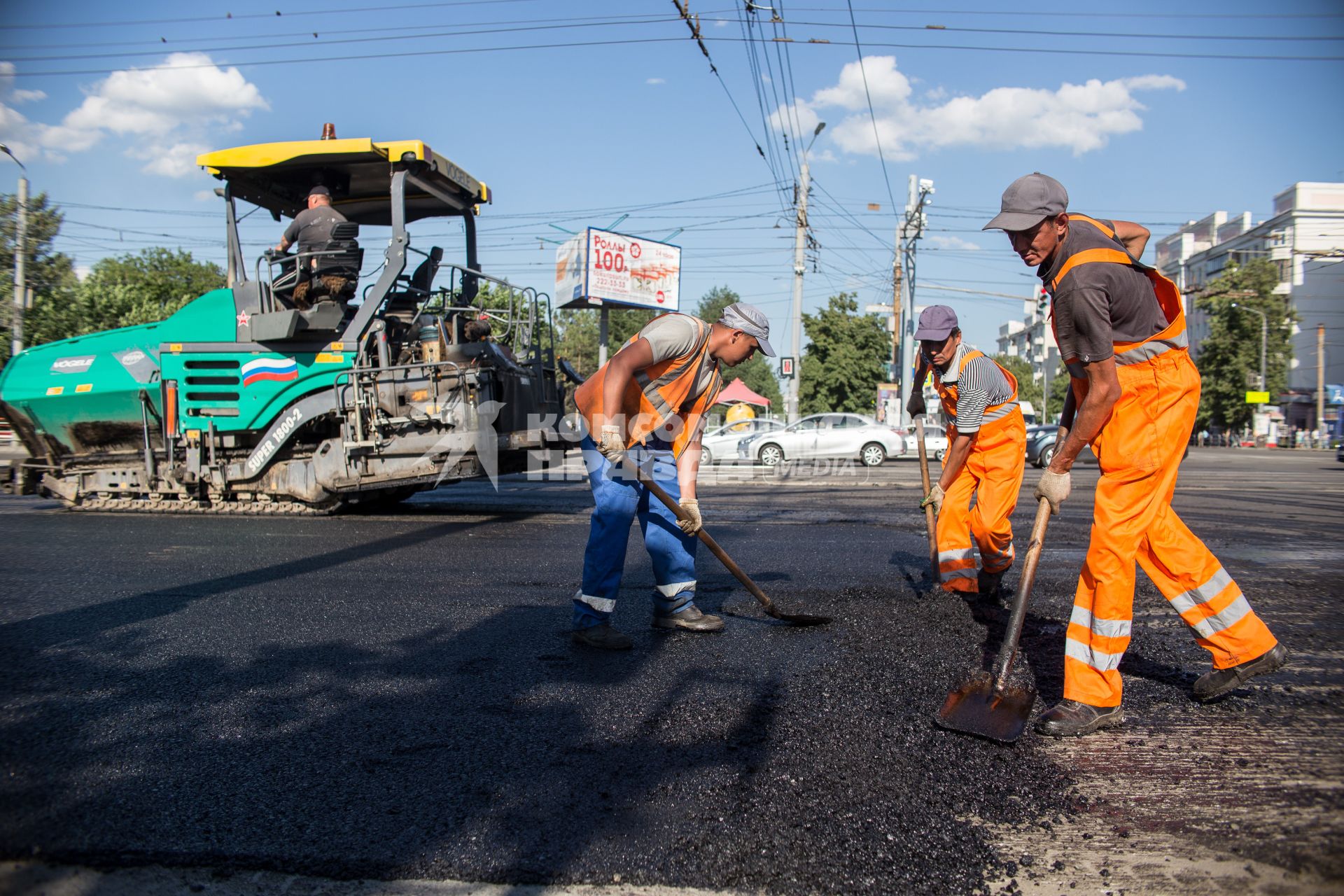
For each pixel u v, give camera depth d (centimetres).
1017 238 272
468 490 1138
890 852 190
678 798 215
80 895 180
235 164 759
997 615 399
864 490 1116
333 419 789
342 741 254
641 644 356
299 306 779
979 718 260
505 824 203
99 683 307
